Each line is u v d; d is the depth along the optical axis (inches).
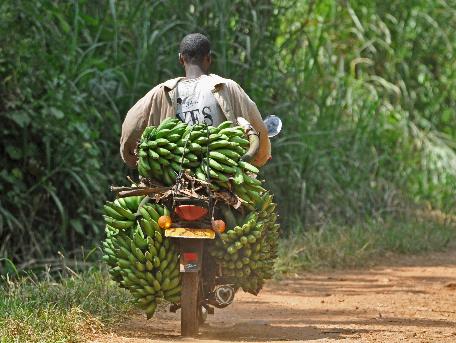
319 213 1224.8
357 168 1347.2
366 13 1663.4
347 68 1631.4
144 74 1091.3
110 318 641.0
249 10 1184.2
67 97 1000.9
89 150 1000.9
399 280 962.1
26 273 858.1
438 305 796.6
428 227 1288.1
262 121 609.0
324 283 927.7
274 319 700.0
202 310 625.6
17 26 1008.9
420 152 1579.7
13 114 952.9
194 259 561.9
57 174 992.2
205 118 594.2
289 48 1315.2
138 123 605.0
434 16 1747.0
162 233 569.3
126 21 1119.0
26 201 970.7
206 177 566.6
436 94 1699.1
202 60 611.2
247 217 576.7
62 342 550.0
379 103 1523.1
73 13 1100.5
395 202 1386.6
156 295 579.5
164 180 576.7
